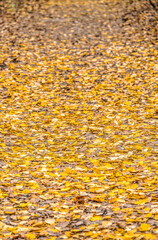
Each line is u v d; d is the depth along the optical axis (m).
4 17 14.36
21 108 8.07
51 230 4.27
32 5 16.14
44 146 6.46
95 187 5.10
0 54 10.99
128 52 10.88
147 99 8.15
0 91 8.86
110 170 5.52
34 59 10.70
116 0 16.52
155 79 9.09
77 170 5.59
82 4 16.38
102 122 7.32
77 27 13.30
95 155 6.06
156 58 10.30
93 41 11.90
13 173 5.51
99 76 9.55
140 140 6.39
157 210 4.43
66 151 6.26
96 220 4.40
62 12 15.18
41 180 5.34
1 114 7.76
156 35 11.87
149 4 14.68
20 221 4.44
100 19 14.05
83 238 4.09
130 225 4.23
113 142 6.45
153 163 5.56
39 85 9.18
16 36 12.41
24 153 6.18
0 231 4.25
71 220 4.45
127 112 7.66
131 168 5.51
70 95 8.66
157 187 4.96
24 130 7.11
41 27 13.35
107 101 8.25
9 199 4.88
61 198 4.91
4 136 6.84
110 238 4.05
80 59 10.66
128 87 8.84
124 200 4.76
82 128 7.12
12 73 9.81
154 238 3.96
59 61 10.55
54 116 7.71
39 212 4.61
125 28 12.80
